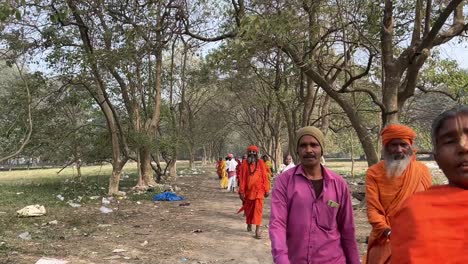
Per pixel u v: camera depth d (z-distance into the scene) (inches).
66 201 652.1
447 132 67.9
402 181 167.9
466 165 65.9
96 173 1574.8
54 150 909.2
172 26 546.0
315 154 142.4
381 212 169.5
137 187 828.6
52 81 749.3
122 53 546.6
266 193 404.5
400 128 170.7
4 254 309.0
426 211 63.9
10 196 721.0
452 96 596.1
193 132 1749.5
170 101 1059.9
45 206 594.9
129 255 321.7
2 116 671.1
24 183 1095.0
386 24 458.0
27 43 552.7
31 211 496.4
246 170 407.5
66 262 293.4
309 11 409.1
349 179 1125.1
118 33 581.6
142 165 884.0
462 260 60.6
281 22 360.2
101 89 681.0
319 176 144.4
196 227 451.8
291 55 455.5
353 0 431.5
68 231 412.5
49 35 583.2
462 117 67.6
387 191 169.3
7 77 759.7
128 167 2204.7
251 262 309.7
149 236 397.7
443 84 619.8
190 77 1237.7
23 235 377.4
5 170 2210.9
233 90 1189.7
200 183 1162.0
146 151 868.0
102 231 418.3
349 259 144.4
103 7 529.0
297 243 139.6
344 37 449.1
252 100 1302.9
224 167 1007.0
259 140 1752.0
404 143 171.0
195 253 333.4
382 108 465.4
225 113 1911.9
